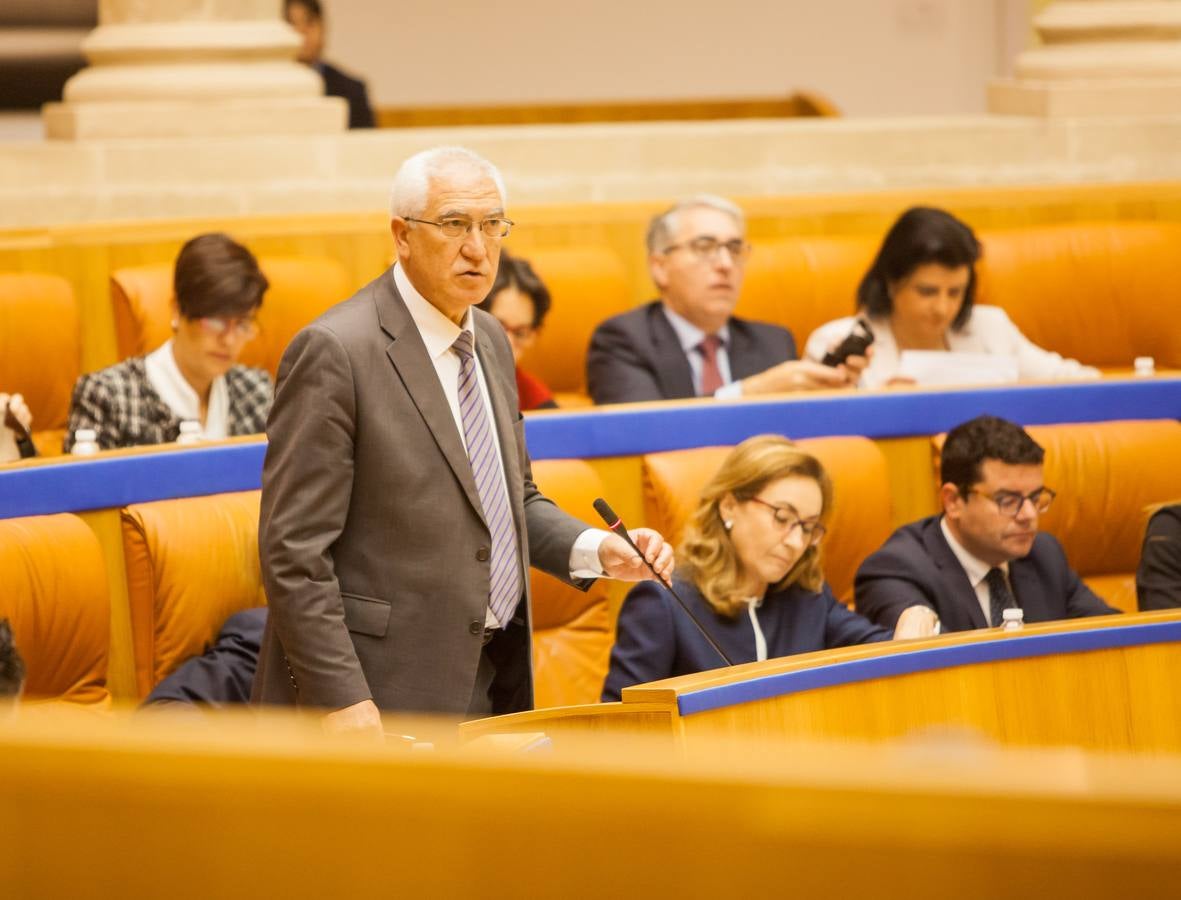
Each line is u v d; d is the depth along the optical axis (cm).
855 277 1130
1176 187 1260
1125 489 873
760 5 2211
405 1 2145
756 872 240
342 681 525
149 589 694
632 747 262
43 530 673
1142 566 763
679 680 507
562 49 2184
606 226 1167
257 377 870
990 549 743
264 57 1191
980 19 2233
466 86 2175
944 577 743
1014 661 571
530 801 253
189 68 1166
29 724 301
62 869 271
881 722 544
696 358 980
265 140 1159
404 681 546
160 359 834
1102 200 1246
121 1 1180
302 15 1522
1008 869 231
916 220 984
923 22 2228
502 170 1209
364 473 545
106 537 705
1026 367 1027
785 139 1261
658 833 247
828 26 2222
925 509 882
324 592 532
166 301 987
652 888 249
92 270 1040
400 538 546
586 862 250
